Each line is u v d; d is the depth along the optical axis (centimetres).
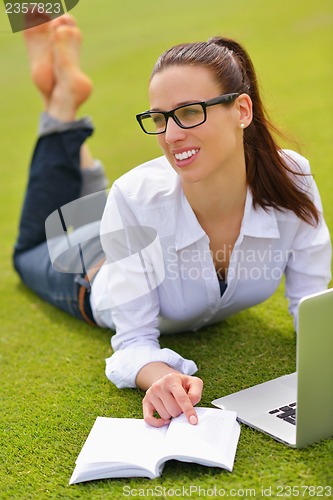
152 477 257
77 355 379
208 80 283
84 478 262
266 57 924
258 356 350
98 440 275
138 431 279
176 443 262
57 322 425
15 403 334
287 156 328
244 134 310
